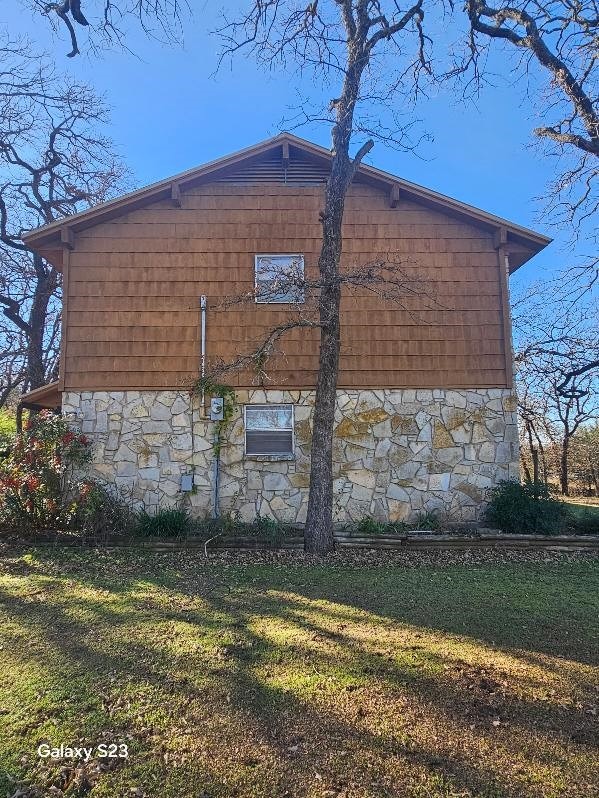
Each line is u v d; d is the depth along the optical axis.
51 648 4.52
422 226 10.55
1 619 5.20
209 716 3.47
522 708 3.59
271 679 3.96
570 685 3.90
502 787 2.85
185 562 7.73
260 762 3.03
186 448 10.06
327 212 8.54
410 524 9.79
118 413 10.08
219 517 9.79
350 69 8.63
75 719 3.45
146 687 3.84
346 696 3.72
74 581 6.64
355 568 7.45
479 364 10.29
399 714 3.50
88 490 8.79
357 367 10.22
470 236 10.53
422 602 5.83
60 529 8.91
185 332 10.21
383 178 10.25
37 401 11.06
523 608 5.63
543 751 3.14
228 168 10.54
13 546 8.41
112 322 10.21
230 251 10.41
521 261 11.18
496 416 10.19
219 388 10.09
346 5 8.70
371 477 10.05
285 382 10.16
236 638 4.73
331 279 8.02
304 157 10.67
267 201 10.56
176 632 4.87
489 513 9.78
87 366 10.12
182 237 10.42
